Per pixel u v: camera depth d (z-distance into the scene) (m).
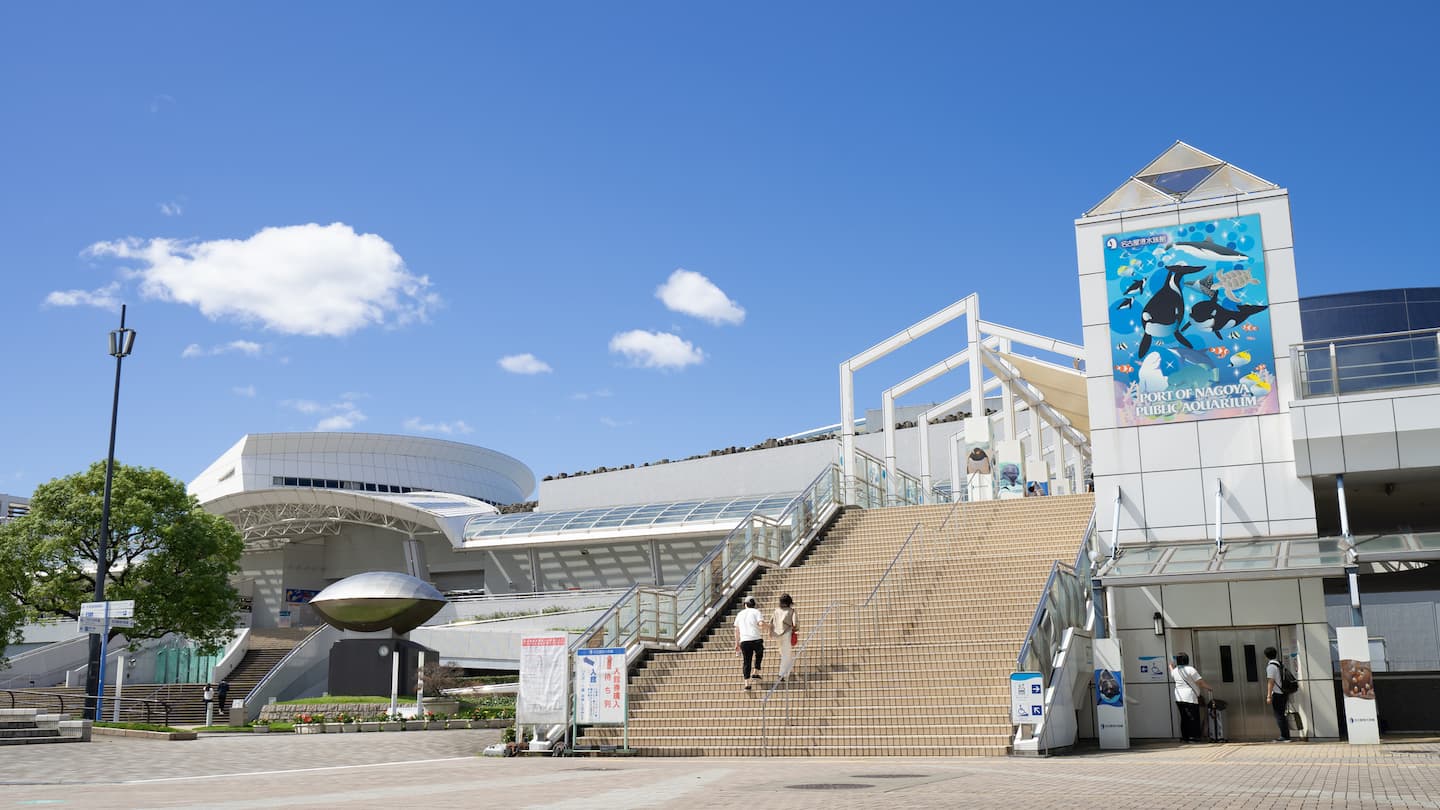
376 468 78.06
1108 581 18.64
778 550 26.09
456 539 56.34
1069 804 8.85
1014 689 15.57
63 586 35.12
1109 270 22.38
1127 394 21.83
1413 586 30.31
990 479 31.98
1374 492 22.45
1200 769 12.45
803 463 54.94
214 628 37.66
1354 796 9.23
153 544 36.78
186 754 17.47
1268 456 20.75
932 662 18.17
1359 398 19.92
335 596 32.94
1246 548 19.58
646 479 59.47
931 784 10.77
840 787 10.55
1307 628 19.95
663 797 9.82
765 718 17.17
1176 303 21.83
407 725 27.02
